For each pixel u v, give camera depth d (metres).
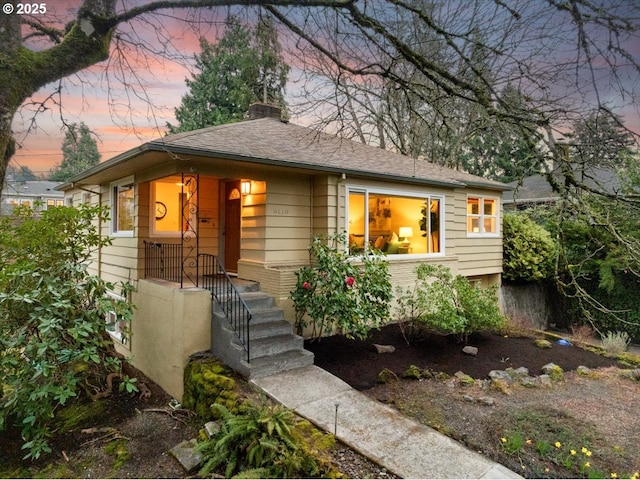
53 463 4.40
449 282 7.32
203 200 8.45
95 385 6.33
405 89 5.12
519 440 3.61
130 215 7.91
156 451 4.43
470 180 10.05
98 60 4.45
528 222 11.76
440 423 4.05
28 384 4.71
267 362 5.03
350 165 7.50
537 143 4.69
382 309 6.24
